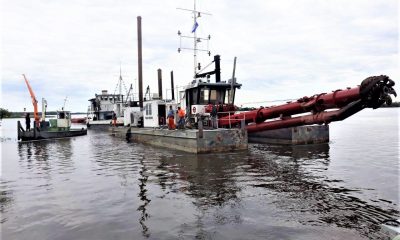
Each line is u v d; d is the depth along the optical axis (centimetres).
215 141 1803
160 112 2534
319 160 1552
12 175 1323
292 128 2223
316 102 1455
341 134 3256
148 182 1120
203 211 792
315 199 880
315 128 2322
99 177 1236
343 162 1480
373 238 614
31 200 930
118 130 3441
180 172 1288
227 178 1159
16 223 739
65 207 853
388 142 2375
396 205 815
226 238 628
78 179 1212
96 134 4028
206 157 1666
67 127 3588
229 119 1941
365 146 2122
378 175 1177
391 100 1148
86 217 768
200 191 981
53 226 715
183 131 1905
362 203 838
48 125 3572
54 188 1075
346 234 636
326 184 1053
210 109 2167
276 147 2130
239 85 2309
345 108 1320
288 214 760
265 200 877
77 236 656
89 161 1684
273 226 685
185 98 2388
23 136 3055
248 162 1505
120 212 797
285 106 1714
